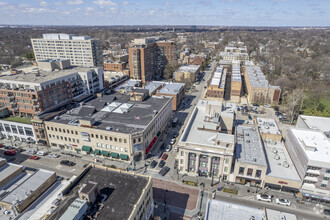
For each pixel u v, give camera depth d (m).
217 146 78.31
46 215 53.06
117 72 197.50
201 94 183.50
